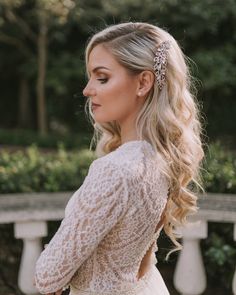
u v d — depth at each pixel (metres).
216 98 13.85
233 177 3.70
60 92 14.20
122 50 1.50
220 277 3.51
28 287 2.93
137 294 1.61
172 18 12.49
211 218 2.79
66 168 4.17
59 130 15.34
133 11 12.42
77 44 14.84
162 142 1.54
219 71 12.35
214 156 4.20
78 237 1.43
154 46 1.52
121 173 1.43
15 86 16.12
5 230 3.76
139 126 1.53
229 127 13.88
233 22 12.88
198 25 12.52
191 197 1.65
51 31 13.99
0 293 3.55
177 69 1.54
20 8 13.46
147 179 1.47
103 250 1.51
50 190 3.95
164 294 1.76
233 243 3.45
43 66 13.62
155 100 1.53
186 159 1.57
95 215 1.43
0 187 3.90
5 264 3.79
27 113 15.88
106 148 1.84
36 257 2.94
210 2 12.41
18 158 4.70
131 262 1.54
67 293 3.35
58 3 11.29
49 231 3.56
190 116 1.60
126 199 1.43
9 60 15.26
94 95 1.54
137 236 1.50
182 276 2.87
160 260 3.42
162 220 1.65
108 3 12.14
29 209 2.91
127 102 1.53
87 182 1.46
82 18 12.79
